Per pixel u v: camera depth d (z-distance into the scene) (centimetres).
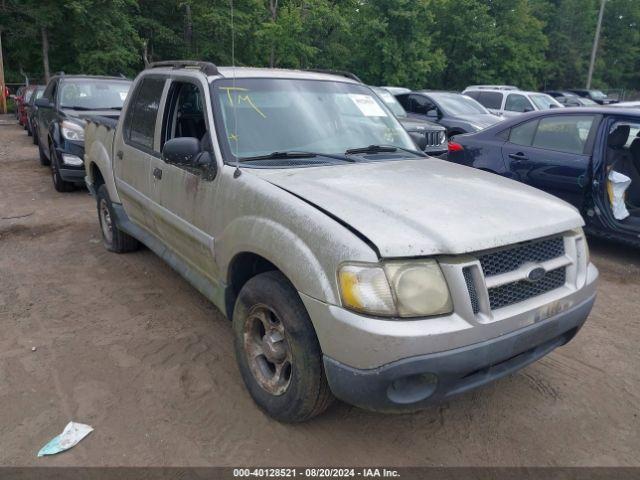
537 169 630
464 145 718
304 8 2783
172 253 427
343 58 2975
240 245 302
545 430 303
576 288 291
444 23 3303
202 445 285
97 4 2489
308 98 396
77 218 730
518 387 345
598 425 309
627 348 399
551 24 4191
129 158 472
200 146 352
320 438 292
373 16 2822
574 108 619
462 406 323
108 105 962
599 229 583
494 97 1598
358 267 237
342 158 360
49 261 560
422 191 299
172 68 440
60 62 2820
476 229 254
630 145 621
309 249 256
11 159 1243
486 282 250
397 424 306
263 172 320
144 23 2778
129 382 341
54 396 324
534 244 276
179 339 397
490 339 249
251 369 310
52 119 925
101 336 400
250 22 2784
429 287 238
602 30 4400
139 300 465
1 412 308
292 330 267
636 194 616
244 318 308
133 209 482
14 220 716
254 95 377
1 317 428
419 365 234
